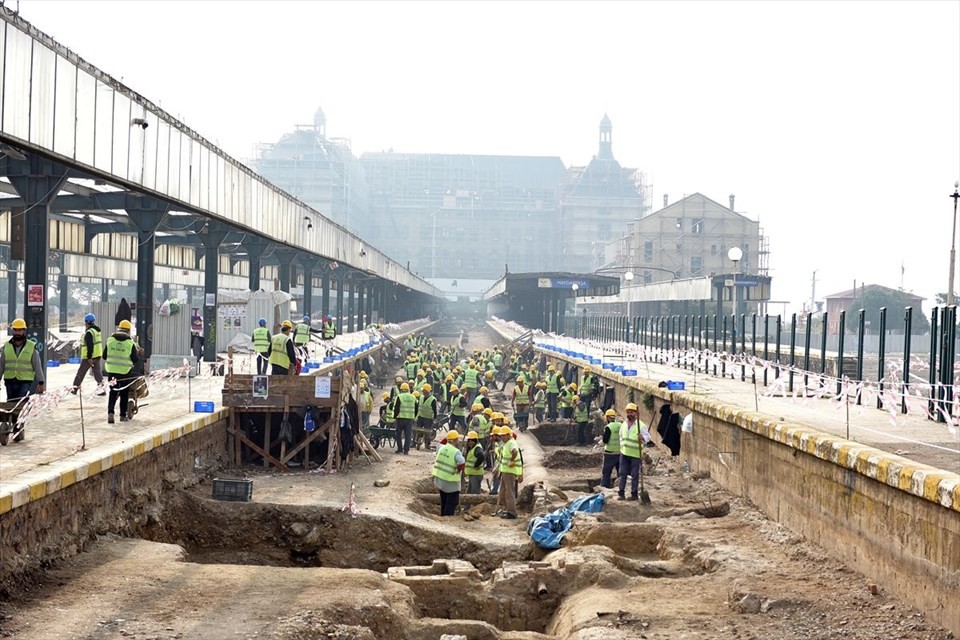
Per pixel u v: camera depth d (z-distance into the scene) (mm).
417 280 126938
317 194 170000
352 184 179500
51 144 20234
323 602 12219
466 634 12453
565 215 187375
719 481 22312
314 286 95750
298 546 18516
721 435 22266
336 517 18703
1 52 17703
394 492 21484
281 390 23703
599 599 13031
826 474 15031
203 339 38500
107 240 51906
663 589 13609
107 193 33062
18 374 17062
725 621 11812
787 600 12359
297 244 48250
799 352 38406
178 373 28953
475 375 42062
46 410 21125
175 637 10594
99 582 12742
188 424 20031
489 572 17703
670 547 16547
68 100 21109
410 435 28750
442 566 15484
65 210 32969
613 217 185250
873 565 13156
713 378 36312
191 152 30406
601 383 41344
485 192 198500
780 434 17094
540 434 35844
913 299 83125
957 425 19453
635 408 21109
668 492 22047
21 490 12156
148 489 17422
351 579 13609
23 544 12516
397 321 113312
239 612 11672
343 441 24781
